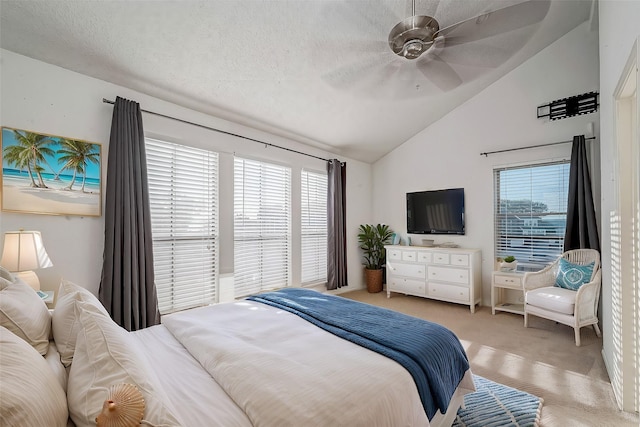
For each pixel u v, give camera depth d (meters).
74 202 2.44
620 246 1.90
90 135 2.54
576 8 3.24
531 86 3.91
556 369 2.38
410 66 3.18
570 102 3.57
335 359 1.30
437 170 4.79
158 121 2.95
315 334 1.63
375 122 4.35
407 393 1.19
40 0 1.94
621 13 1.77
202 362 1.34
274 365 1.21
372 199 5.68
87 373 0.88
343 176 5.02
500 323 3.51
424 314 3.88
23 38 2.14
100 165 2.58
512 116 4.06
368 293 5.05
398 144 5.21
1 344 0.77
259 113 3.52
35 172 2.27
